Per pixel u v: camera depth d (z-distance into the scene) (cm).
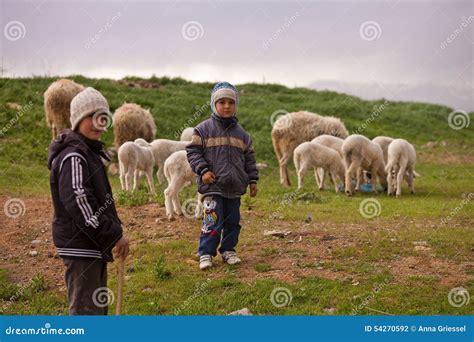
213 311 515
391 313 500
